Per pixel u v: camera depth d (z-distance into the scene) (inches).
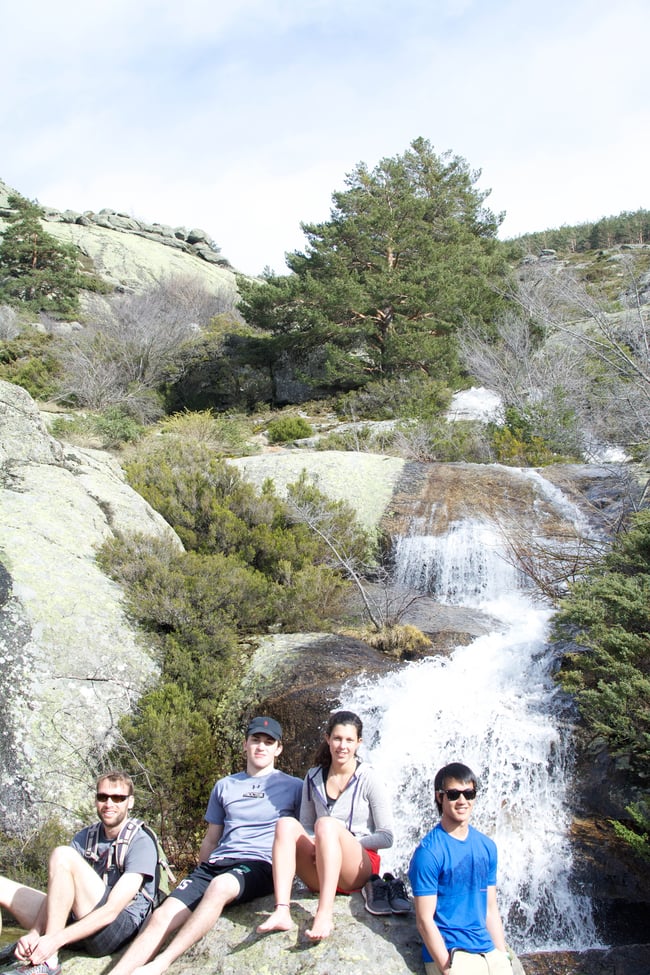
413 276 1151.0
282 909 185.6
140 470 567.8
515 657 394.3
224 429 981.8
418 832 339.0
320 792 206.4
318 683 379.9
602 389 747.4
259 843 206.5
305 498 568.7
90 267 2187.5
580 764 321.1
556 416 796.0
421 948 185.2
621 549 394.9
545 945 299.7
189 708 373.4
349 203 1262.3
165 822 336.8
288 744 365.7
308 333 1206.3
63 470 486.0
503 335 979.3
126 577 423.2
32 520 426.6
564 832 311.1
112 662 376.8
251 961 182.4
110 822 205.8
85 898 197.5
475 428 849.5
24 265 1889.8
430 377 1106.1
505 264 1326.3
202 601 418.6
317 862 190.4
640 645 309.0
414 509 612.1
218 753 366.3
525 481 643.5
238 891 195.9
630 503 559.8
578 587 378.3
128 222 2598.4
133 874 199.9
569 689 322.3
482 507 607.2
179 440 748.0
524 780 331.6
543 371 874.1
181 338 1364.4
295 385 1268.5
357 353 1228.5
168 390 1294.3
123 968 184.4
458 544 558.3
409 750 353.4
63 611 380.8
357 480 643.5
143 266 2293.3
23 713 343.3
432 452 810.2
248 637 437.7
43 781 331.0
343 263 1193.4
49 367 1247.5
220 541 519.5
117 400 1160.8
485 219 1494.8
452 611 492.7
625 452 739.4
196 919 189.0
